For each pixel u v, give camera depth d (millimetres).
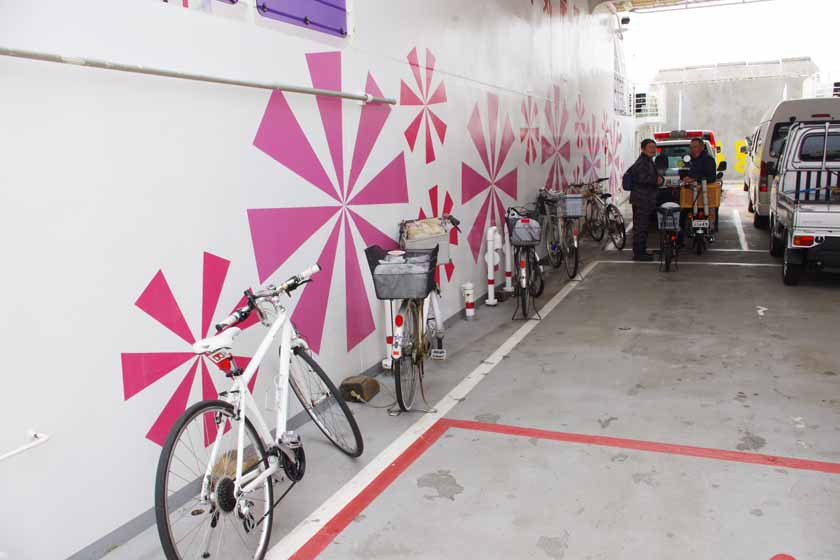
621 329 6109
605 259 10023
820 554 2682
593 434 3889
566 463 3539
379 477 3465
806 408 4137
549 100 9969
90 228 2689
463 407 4387
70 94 2586
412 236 5121
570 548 2793
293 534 2980
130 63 2824
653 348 5488
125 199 2838
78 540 2701
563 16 10680
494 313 6949
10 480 2443
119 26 2770
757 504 3066
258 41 3600
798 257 7262
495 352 5570
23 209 2438
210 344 2611
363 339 4895
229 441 2824
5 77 2357
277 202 3816
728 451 3604
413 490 3318
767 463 3451
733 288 7566
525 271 6445
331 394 3562
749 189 14797
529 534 2904
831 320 6070
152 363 3002
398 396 4172
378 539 2918
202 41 3211
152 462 3021
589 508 3092
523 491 3268
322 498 3277
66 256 2600
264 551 2781
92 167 2686
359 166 4676
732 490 3199
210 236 3318
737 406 4211
